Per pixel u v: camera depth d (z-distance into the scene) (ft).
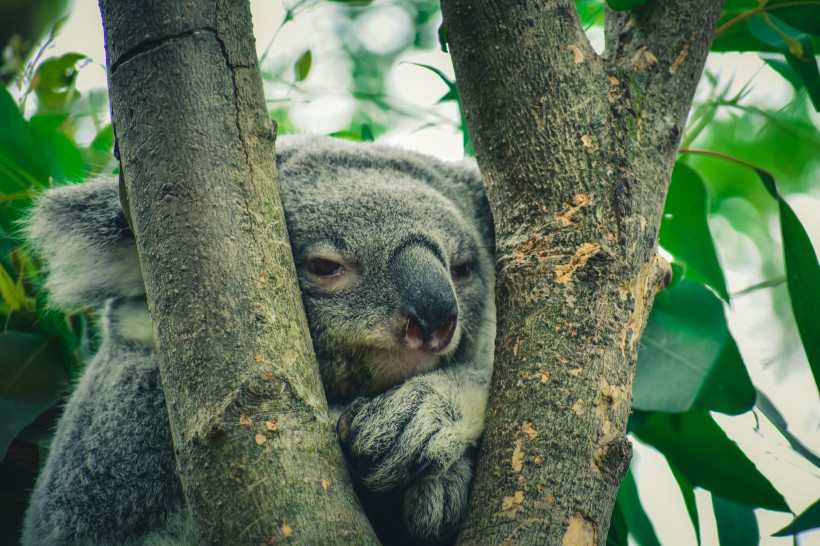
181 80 12.22
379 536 15.19
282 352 11.61
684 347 17.95
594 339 12.17
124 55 12.33
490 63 13.50
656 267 13.29
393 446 14.11
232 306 11.56
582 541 11.16
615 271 12.50
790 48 17.60
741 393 17.38
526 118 13.23
